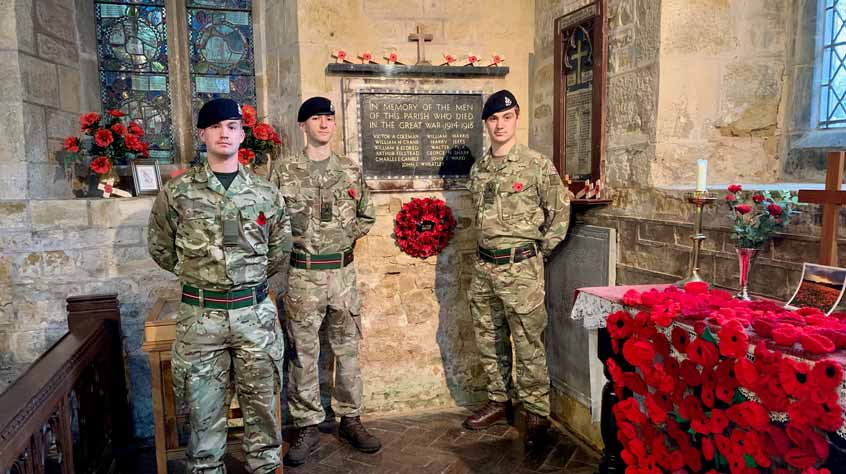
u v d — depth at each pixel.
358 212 3.52
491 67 4.00
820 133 2.77
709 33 2.88
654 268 2.94
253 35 4.38
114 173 3.74
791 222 2.19
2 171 3.43
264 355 2.64
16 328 3.52
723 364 1.72
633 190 3.10
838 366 1.36
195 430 2.58
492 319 3.64
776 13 2.93
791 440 1.56
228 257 2.49
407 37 3.97
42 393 2.22
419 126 3.95
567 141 3.70
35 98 3.57
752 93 2.95
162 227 2.56
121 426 3.53
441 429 3.79
